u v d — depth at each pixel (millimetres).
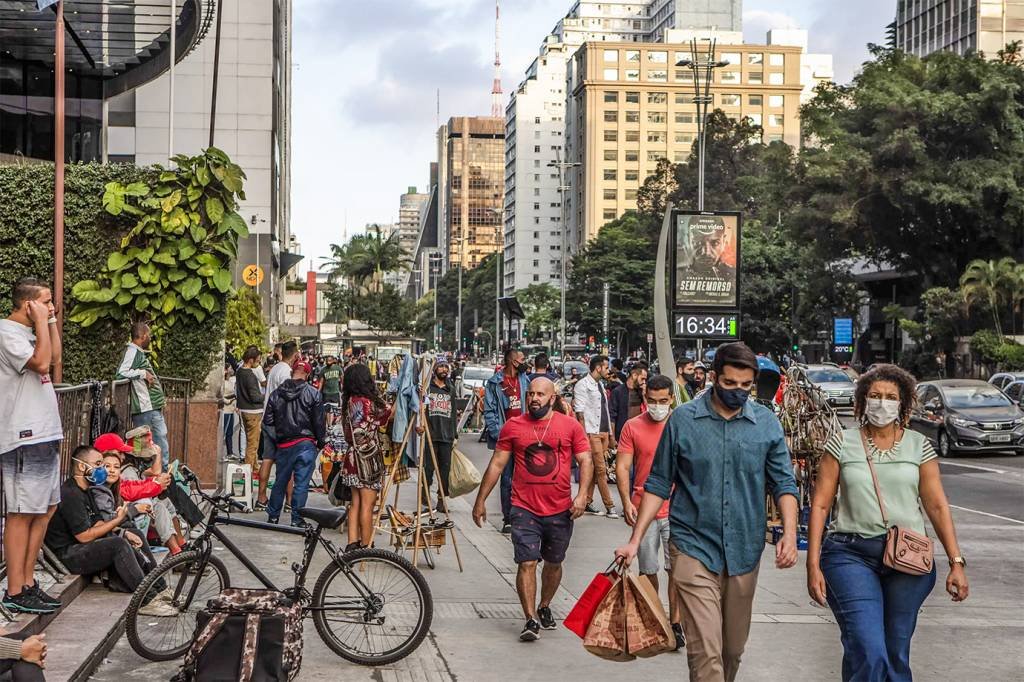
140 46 33344
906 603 5500
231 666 6273
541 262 196500
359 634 7410
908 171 52250
